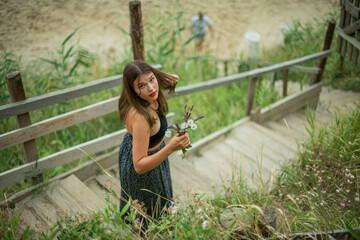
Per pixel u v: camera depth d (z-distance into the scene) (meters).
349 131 3.46
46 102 2.85
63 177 3.20
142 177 2.27
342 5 5.61
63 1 10.13
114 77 3.22
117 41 8.47
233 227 2.11
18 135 2.79
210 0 11.30
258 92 5.88
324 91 6.25
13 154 3.93
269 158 3.95
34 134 2.88
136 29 3.33
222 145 4.23
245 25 10.07
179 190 3.30
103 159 3.42
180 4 10.60
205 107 5.71
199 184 3.41
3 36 8.02
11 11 9.25
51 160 3.06
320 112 5.47
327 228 2.24
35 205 2.88
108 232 2.10
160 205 2.46
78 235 2.01
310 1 10.91
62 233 2.10
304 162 3.34
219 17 10.42
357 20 5.35
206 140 4.20
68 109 4.71
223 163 3.86
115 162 3.55
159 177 2.36
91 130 4.62
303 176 3.14
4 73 4.31
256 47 7.67
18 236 2.38
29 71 5.69
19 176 2.94
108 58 7.36
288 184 3.12
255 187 3.31
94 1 10.34
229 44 9.20
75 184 3.10
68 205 2.88
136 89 1.92
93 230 2.04
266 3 11.13
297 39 7.54
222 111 5.64
